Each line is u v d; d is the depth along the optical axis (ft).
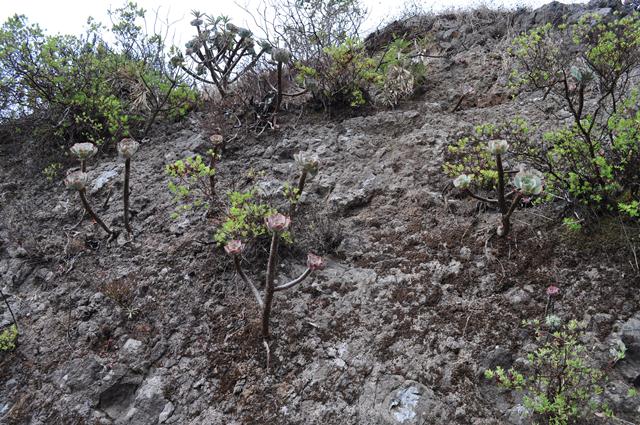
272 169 15.15
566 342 8.11
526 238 11.16
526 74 13.60
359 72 17.35
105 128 17.81
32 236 14.34
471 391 8.85
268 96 18.16
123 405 10.27
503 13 21.74
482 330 9.70
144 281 12.32
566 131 10.98
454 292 10.55
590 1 19.13
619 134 10.54
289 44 18.98
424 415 8.65
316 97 17.87
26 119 18.57
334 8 19.13
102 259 13.29
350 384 9.43
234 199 11.87
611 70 10.87
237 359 10.35
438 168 13.79
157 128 18.13
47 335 11.71
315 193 13.96
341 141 15.81
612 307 9.43
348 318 10.60
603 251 10.32
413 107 17.22
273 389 9.69
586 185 10.46
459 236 11.75
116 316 11.71
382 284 11.10
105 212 14.70
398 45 21.04
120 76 18.39
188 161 12.85
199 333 11.02
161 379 10.33
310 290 11.34
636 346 8.64
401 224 12.53
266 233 12.25
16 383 10.92
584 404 8.05
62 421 10.05
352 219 13.00
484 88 17.35
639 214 9.35
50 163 17.33
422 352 9.61
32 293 12.89
